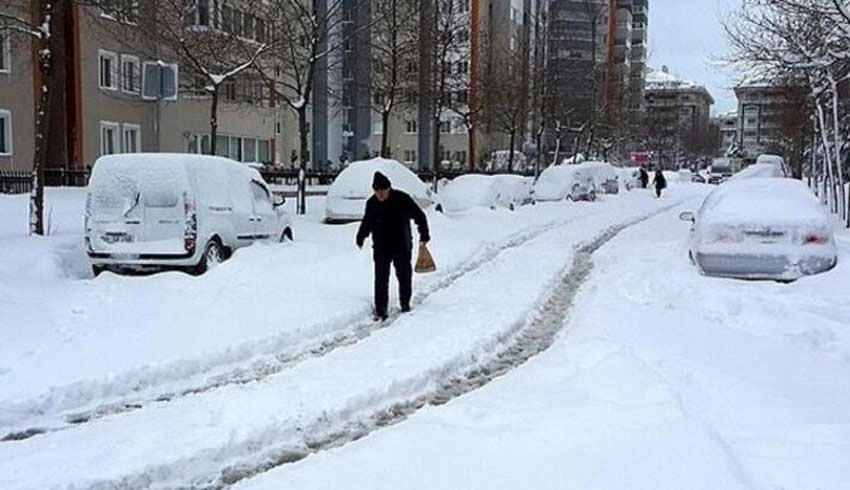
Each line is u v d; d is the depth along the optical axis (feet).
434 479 16.30
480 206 83.76
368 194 65.26
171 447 18.43
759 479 16.05
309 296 35.73
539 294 39.11
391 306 35.63
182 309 32.14
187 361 25.21
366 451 17.85
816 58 59.62
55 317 30.17
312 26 77.05
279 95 76.38
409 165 197.98
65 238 46.62
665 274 41.06
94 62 112.37
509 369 26.30
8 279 35.27
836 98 70.54
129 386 23.40
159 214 39.52
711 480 15.76
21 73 99.86
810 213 38.45
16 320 28.99
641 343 27.68
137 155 40.34
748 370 24.34
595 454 17.16
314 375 24.44
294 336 29.17
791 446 17.75
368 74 105.91
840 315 30.78
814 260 37.27
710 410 20.62
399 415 21.63
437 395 23.45
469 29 132.98
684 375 23.72
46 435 19.54
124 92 118.93
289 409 21.16
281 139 166.81
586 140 178.70
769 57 65.62
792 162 169.68
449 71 119.55
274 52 82.84
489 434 18.66
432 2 101.65
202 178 41.68
